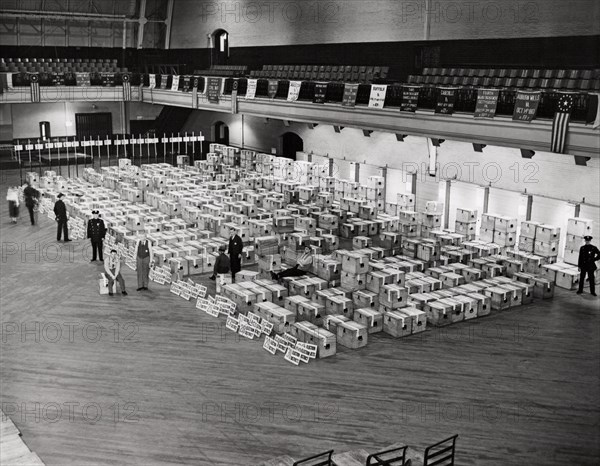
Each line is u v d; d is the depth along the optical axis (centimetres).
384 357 1555
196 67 4634
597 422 1276
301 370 1480
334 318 1683
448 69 2894
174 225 2503
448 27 2966
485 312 1834
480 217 2600
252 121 4106
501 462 1144
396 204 2898
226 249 2250
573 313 1864
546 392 1393
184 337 1644
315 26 3697
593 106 1880
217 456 1152
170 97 4116
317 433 1226
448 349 1603
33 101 3988
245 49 4225
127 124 4684
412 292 1906
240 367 1488
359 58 3456
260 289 1820
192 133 4253
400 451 1139
